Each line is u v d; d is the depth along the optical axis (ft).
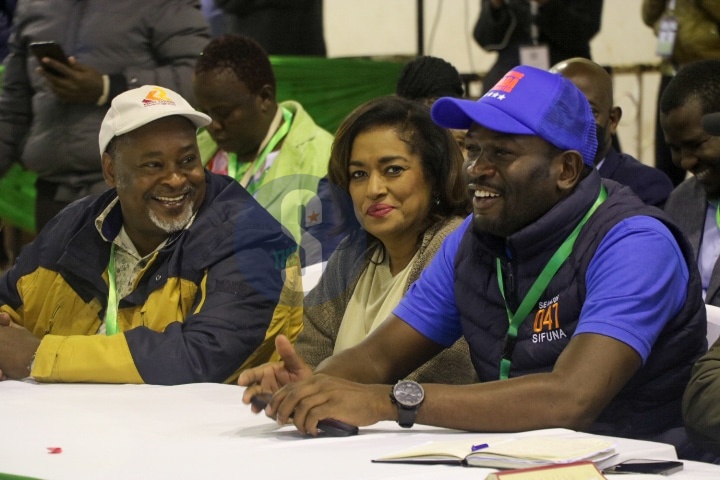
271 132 15.71
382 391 7.92
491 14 19.26
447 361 10.13
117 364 10.30
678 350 8.64
